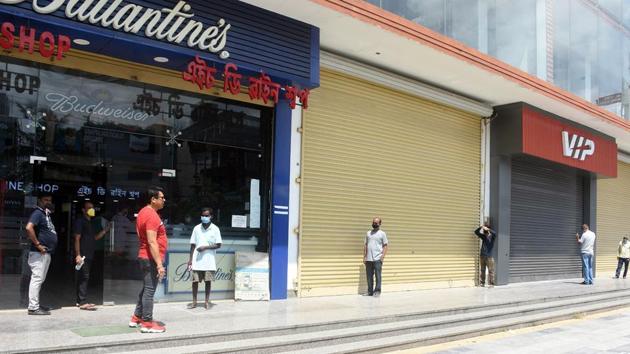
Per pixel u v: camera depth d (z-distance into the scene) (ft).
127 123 30.30
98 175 29.45
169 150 31.73
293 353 24.17
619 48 72.43
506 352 27.40
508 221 52.03
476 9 49.16
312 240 37.11
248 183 34.71
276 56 32.01
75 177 28.76
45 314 26.73
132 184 30.53
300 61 33.22
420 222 44.86
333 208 38.45
